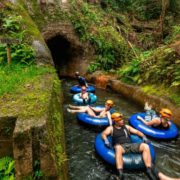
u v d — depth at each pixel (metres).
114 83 13.07
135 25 20.11
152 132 7.16
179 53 10.50
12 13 11.08
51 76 7.73
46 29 15.36
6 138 4.61
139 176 5.38
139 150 5.56
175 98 8.83
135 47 17.89
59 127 5.66
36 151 4.12
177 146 6.88
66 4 16.38
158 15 20.48
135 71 12.00
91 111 8.48
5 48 9.06
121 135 5.93
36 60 9.19
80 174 5.54
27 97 5.51
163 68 10.59
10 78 6.87
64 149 5.39
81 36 16.11
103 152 5.89
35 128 4.10
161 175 5.09
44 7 15.76
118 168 5.30
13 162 4.28
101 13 18.75
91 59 16.06
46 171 4.07
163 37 18.91
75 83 14.99
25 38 9.95
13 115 4.59
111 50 15.96
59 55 17.44
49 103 5.19
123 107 10.27
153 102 9.58
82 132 7.71
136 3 21.19
